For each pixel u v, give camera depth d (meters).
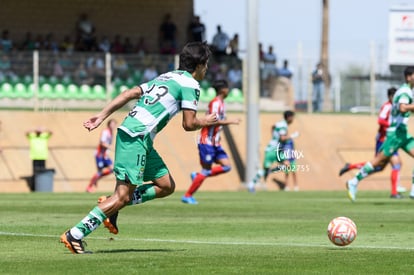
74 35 124.69
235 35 119.44
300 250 32.19
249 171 96.31
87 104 106.88
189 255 30.22
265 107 114.25
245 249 32.47
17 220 46.09
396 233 39.66
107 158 87.81
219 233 39.44
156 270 26.22
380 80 117.69
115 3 126.88
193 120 30.27
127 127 29.77
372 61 117.50
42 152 90.62
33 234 38.06
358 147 107.81
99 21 126.44
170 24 125.56
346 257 29.92
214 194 82.81
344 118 111.94
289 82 115.38
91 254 30.31
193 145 100.75
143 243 34.66
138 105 30.08
